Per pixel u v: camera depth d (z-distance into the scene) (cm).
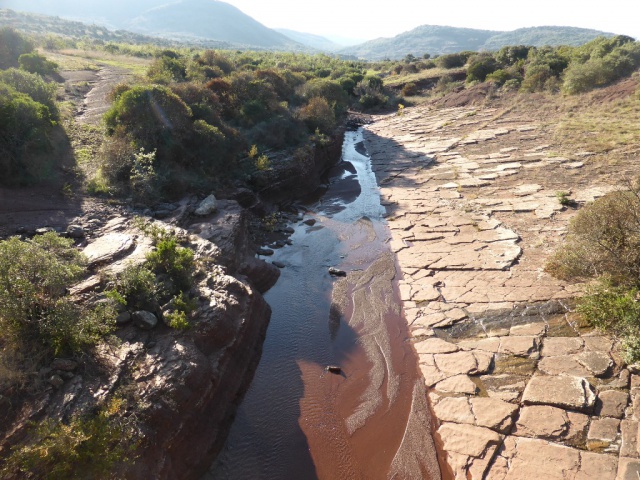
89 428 606
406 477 786
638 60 3406
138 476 620
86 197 1384
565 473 724
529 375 942
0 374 649
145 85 2002
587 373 916
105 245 1095
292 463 814
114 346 782
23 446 575
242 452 826
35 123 1481
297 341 1139
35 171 1382
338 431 883
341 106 3650
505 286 1267
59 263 872
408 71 6612
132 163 1515
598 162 2114
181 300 911
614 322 1011
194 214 1486
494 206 1838
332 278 1440
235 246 1345
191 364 796
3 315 697
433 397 941
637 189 1352
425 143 3036
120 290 909
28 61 2714
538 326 1085
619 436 772
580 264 1218
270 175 2025
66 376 698
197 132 1812
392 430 881
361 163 2819
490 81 4281
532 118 3145
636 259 1102
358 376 1023
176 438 714
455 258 1472
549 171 2122
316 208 2084
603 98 3066
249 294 1118
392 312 1245
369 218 1909
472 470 766
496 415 859
